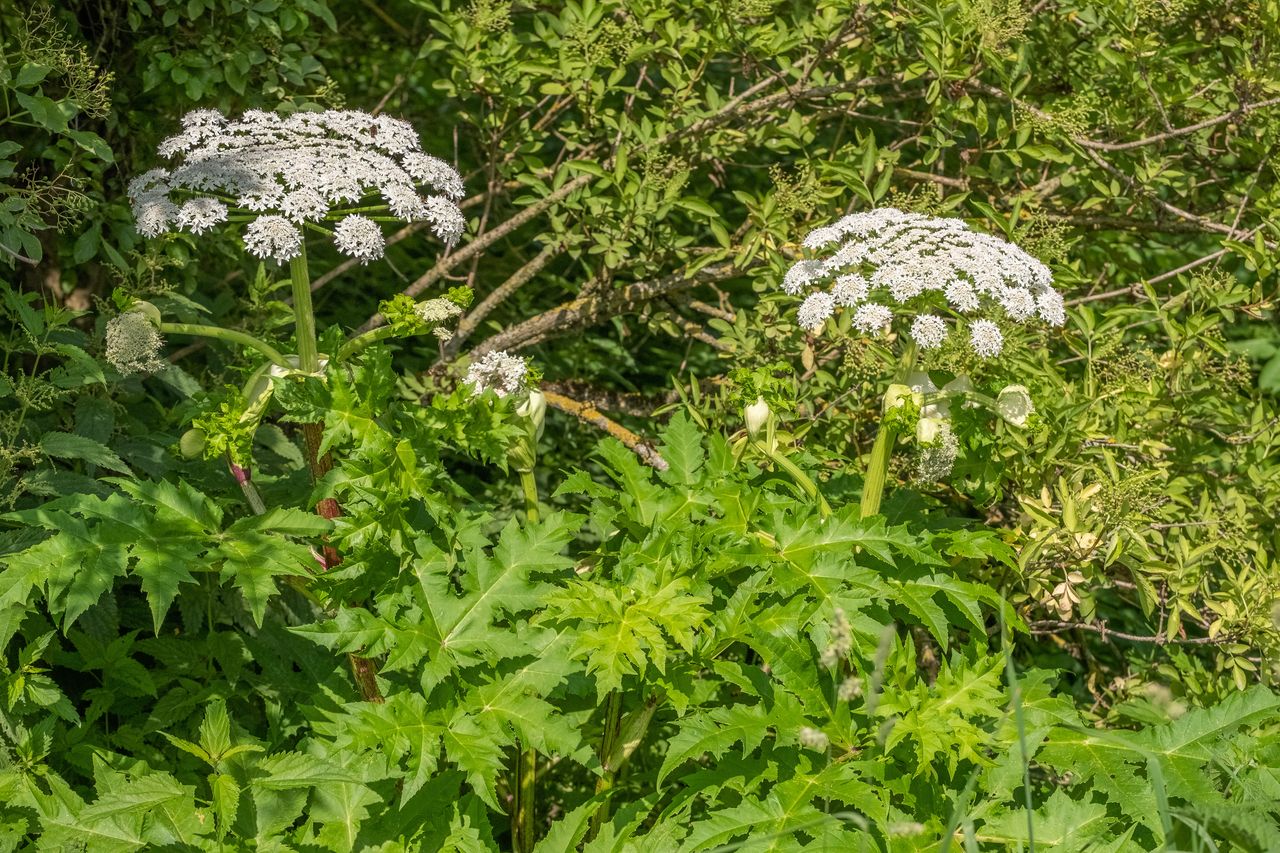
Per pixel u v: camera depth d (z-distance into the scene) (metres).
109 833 2.38
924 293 2.68
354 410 2.43
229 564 2.37
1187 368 3.47
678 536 2.68
